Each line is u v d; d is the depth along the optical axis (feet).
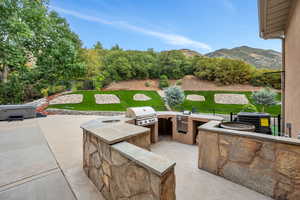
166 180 2.75
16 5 21.04
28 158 7.52
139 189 3.15
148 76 84.58
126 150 3.68
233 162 5.59
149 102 47.67
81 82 58.59
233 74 65.16
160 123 13.05
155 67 84.94
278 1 8.00
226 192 5.02
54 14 31.65
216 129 6.10
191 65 81.92
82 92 44.70
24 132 12.70
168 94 40.24
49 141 10.36
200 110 42.32
